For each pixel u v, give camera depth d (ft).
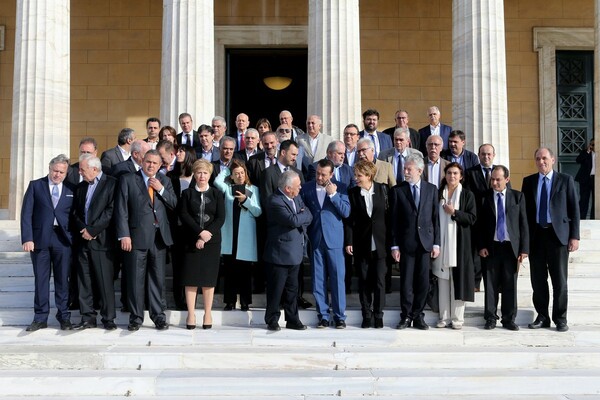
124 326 28.25
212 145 32.68
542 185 28.71
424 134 37.04
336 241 27.84
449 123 54.70
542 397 22.77
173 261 29.17
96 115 54.08
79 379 22.84
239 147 35.40
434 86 54.85
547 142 54.49
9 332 26.71
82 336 26.66
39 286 27.22
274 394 22.68
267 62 58.80
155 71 54.29
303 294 30.76
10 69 53.78
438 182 30.94
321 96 39.50
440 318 28.17
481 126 40.01
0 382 22.77
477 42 40.47
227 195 28.99
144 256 27.30
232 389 22.68
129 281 27.07
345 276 30.35
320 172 27.81
